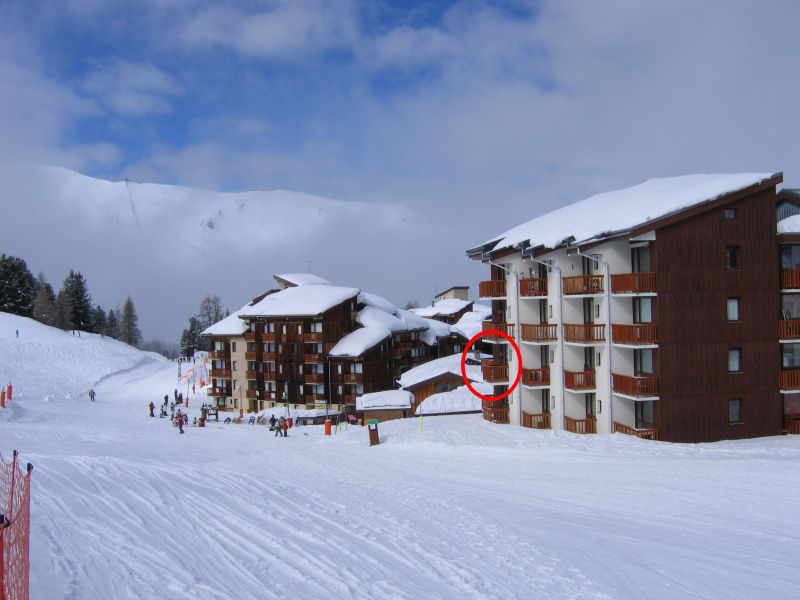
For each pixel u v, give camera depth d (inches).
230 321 3403.1
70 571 443.2
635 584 483.5
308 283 3735.2
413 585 469.7
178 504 695.7
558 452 1159.0
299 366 3058.6
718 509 699.4
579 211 1701.5
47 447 1364.4
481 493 841.5
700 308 1311.5
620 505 741.3
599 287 1416.1
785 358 1373.0
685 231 1304.1
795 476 829.8
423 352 3550.7
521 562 529.7
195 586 438.3
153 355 4756.4
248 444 1642.5
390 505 754.2
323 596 437.7
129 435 1825.8
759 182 1304.1
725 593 468.4
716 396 1316.4
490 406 1752.0
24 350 3764.8
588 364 1534.2
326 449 1424.7
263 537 580.7
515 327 1679.4
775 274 1342.3
